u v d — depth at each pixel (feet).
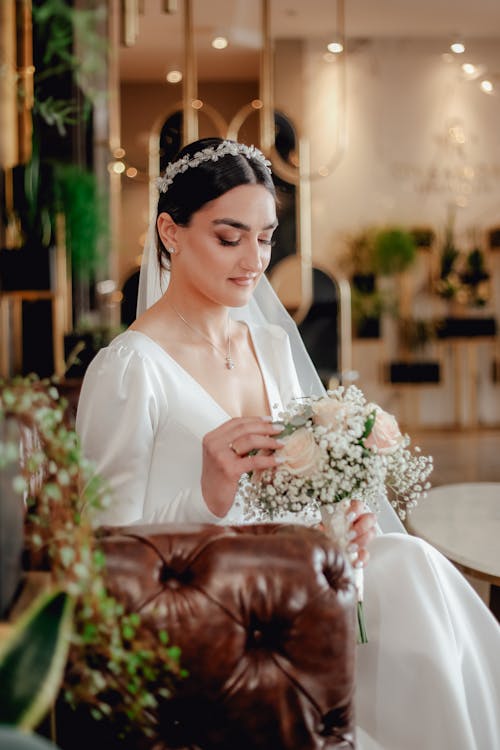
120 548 4.27
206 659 4.18
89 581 3.67
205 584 4.24
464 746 5.32
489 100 33.58
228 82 34.42
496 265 33.96
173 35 30.76
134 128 33.76
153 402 6.29
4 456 3.55
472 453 27.12
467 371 34.27
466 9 30.35
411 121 33.42
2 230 15.03
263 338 7.26
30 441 5.05
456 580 5.94
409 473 5.60
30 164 14.79
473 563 7.22
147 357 6.34
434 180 33.55
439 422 34.32
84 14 11.58
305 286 28.50
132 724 4.07
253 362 7.04
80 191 15.44
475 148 33.60
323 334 28.53
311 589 4.31
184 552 4.37
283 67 32.86
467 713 5.44
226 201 6.13
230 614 4.22
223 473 5.35
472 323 32.24
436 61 33.37
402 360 33.58
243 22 30.55
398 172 33.42
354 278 32.58
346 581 4.45
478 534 8.30
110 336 16.53
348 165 33.35
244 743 4.25
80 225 15.57
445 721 5.36
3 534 3.59
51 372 15.76
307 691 4.28
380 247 32.17
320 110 32.96
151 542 4.36
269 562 4.32
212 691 4.19
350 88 33.19
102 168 19.65
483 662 5.86
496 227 33.19
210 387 6.62
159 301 6.83
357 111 33.24
